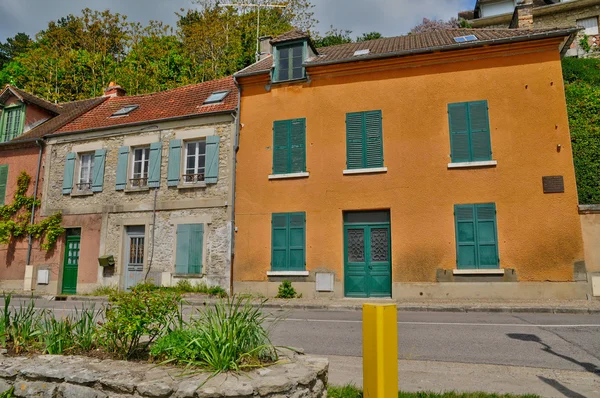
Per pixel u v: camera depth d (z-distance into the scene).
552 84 13.10
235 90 17.44
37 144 18.69
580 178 15.66
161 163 16.48
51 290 17.14
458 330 8.26
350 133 14.58
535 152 12.89
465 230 13.04
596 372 5.54
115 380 3.36
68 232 17.69
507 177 12.97
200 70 32.69
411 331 8.26
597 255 12.06
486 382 5.17
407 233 13.46
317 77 15.24
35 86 33.38
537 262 12.38
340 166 14.47
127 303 4.14
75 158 17.97
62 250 17.42
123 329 4.01
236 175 15.43
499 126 13.30
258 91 15.85
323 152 14.71
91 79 34.38
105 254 16.55
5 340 4.63
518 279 12.44
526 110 13.17
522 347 6.86
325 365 3.91
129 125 17.09
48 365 3.77
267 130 15.44
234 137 15.62
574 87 20.27
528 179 12.80
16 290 17.52
